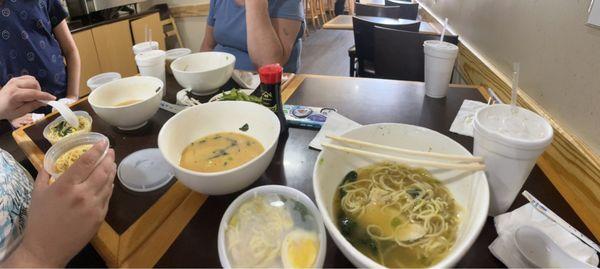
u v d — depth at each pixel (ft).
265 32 4.48
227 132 2.55
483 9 4.93
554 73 2.89
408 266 1.50
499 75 4.00
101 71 8.84
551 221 1.77
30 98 2.95
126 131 2.93
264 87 2.63
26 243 1.58
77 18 8.52
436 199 1.82
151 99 2.87
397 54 5.16
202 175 1.78
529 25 3.40
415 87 3.72
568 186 2.18
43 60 5.31
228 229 1.71
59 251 1.58
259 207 1.83
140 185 2.17
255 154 2.27
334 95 3.52
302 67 12.59
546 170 2.29
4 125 4.58
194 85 3.45
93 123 3.08
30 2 5.08
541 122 1.68
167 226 1.87
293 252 1.58
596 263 1.58
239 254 1.59
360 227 1.70
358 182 1.98
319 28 18.88
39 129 3.09
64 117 2.76
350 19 8.64
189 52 4.41
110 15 9.23
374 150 2.04
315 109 3.11
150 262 1.66
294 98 3.47
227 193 2.00
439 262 1.38
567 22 2.72
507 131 1.66
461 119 2.92
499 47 4.23
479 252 1.67
